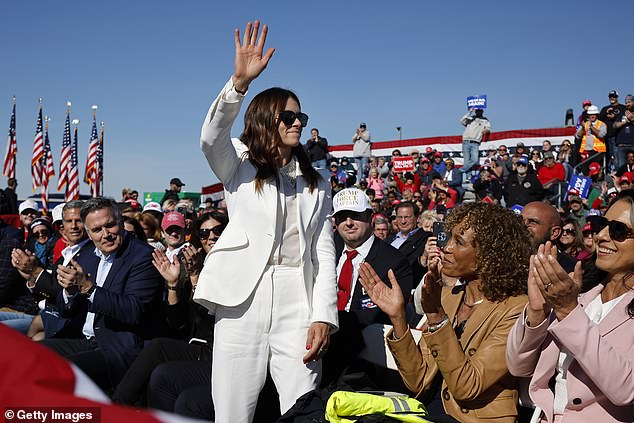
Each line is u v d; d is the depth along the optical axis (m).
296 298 3.35
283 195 3.35
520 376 2.91
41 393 1.05
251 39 3.04
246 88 3.04
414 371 3.30
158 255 4.45
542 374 2.83
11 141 22.52
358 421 2.90
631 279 2.74
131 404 4.14
